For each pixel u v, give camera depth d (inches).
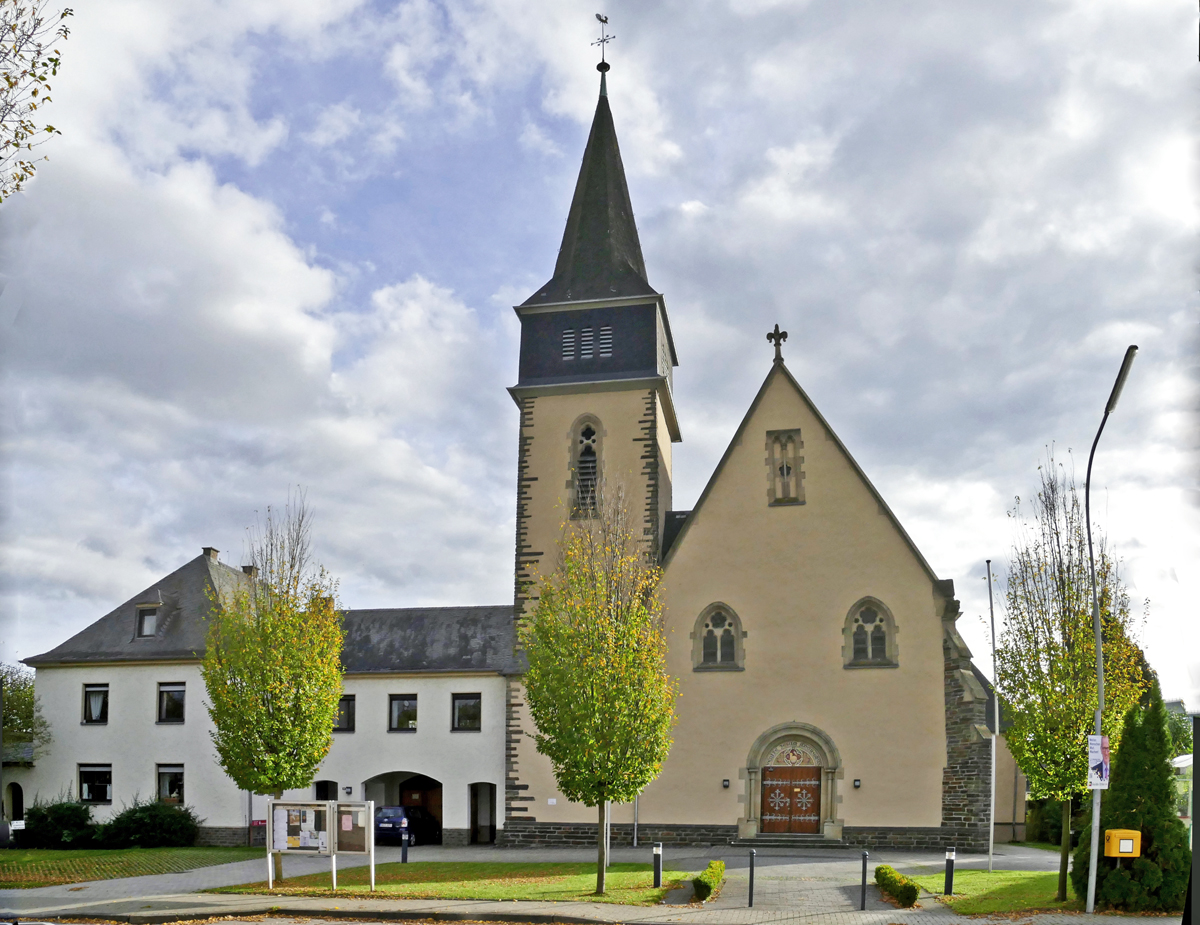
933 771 1286.9
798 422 1422.2
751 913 796.6
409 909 829.2
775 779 1336.1
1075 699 879.1
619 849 1334.9
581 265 1654.8
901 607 1337.4
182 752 1622.8
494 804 1631.4
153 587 1759.4
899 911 801.6
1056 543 943.0
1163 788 794.2
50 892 1005.8
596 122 1785.2
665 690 1024.9
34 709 1685.5
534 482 1552.7
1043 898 847.1
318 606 1132.5
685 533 1422.2
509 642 1651.1
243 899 919.0
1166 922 732.0
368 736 1620.3
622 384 1549.0
